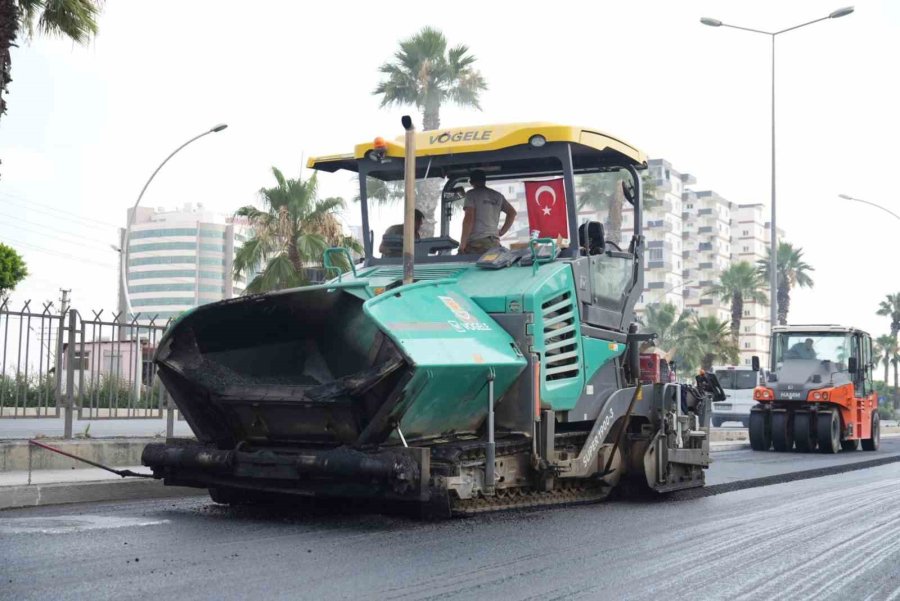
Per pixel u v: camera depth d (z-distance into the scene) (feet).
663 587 17.74
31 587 16.22
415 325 23.56
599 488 31.42
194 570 17.90
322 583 17.01
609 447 30.35
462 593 16.57
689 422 34.73
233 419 25.66
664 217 341.21
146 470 35.12
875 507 31.45
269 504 27.99
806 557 21.50
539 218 29.91
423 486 22.79
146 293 401.90
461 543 21.58
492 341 25.39
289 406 24.18
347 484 23.48
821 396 73.10
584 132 29.43
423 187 31.45
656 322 234.17
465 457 24.30
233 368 25.99
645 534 23.99
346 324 24.47
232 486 25.14
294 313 24.99
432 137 30.12
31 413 36.27
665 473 32.58
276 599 15.70
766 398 74.84
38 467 34.83
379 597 16.05
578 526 24.82
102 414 38.04
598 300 29.91
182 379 25.96
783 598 17.31
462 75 119.65
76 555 19.22
